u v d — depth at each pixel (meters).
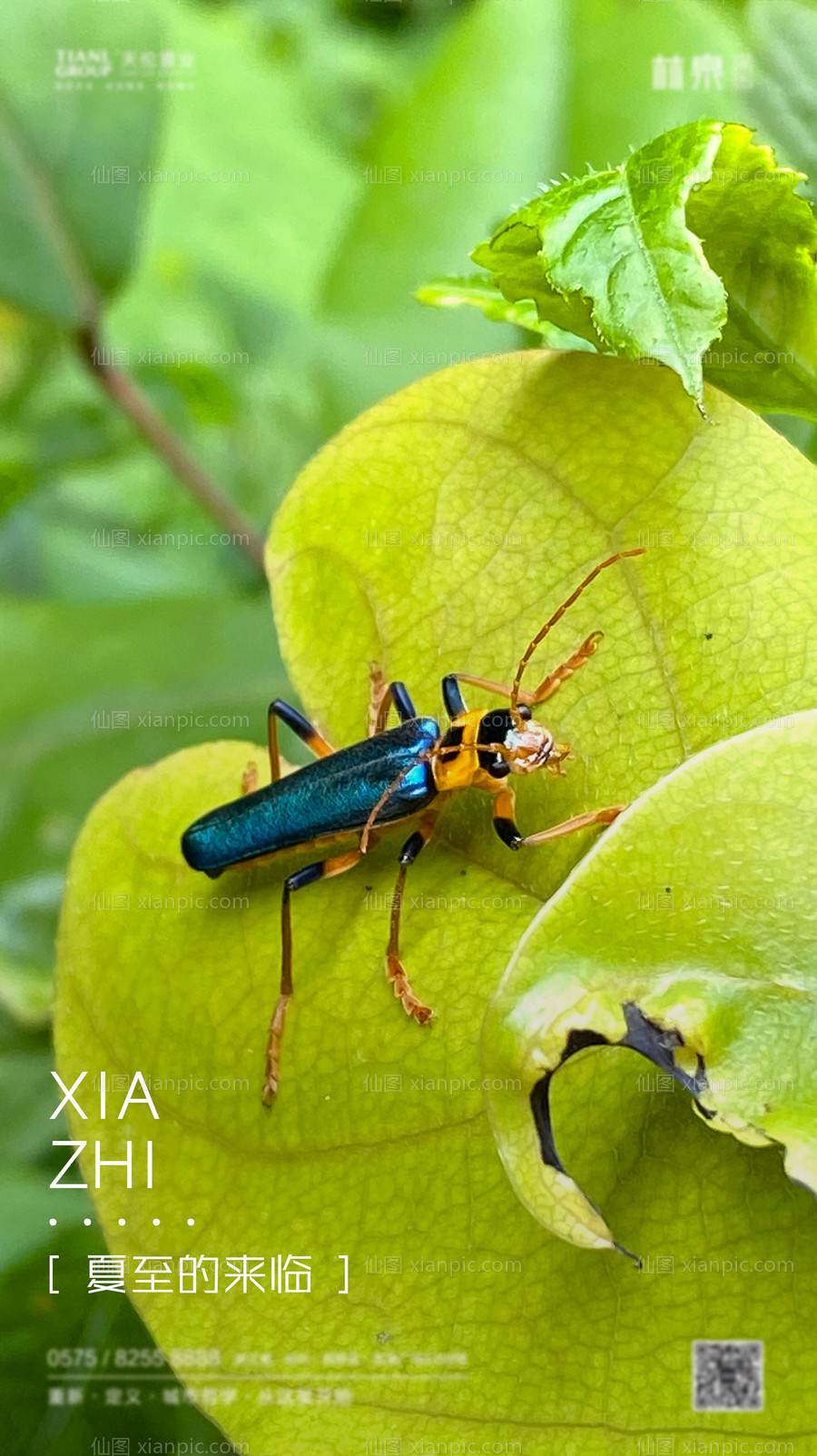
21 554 0.28
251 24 0.37
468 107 0.25
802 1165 0.19
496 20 0.25
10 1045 0.24
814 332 0.21
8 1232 0.22
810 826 0.19
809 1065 0.19
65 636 0.25
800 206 0.20
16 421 0.28
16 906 0.24
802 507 0.20
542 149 0.25
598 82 0.24
